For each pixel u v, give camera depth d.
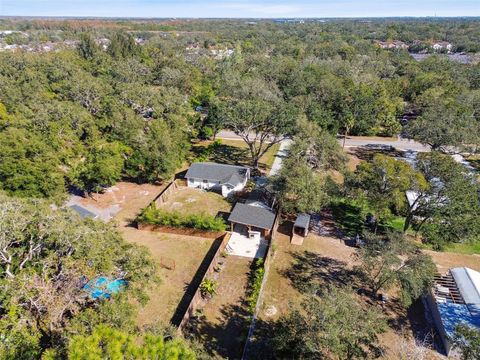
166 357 11.64
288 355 20.39
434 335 23.72
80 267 19.03
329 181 37.09
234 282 28.53
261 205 36.53
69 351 11.70
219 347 22.59
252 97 52.47
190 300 26.67
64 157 40.25
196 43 197.88
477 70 91.62
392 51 154.00
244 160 54.31
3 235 17.97
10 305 17.06
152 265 22.19
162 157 43.22
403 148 60.62
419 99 70.25
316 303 19.09
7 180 33.59
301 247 33.25
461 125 47.66
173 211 39.56
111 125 49.72
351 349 18.34
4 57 86.50
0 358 14.88
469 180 31.31
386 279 24.69
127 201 41.72
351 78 78.44
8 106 59.47
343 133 69.31
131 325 18.92
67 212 21.98
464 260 31.73
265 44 171.88
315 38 188.12
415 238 35.09
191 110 68.88
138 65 92.19
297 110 48.75
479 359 16.47
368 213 37.72
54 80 77.06
